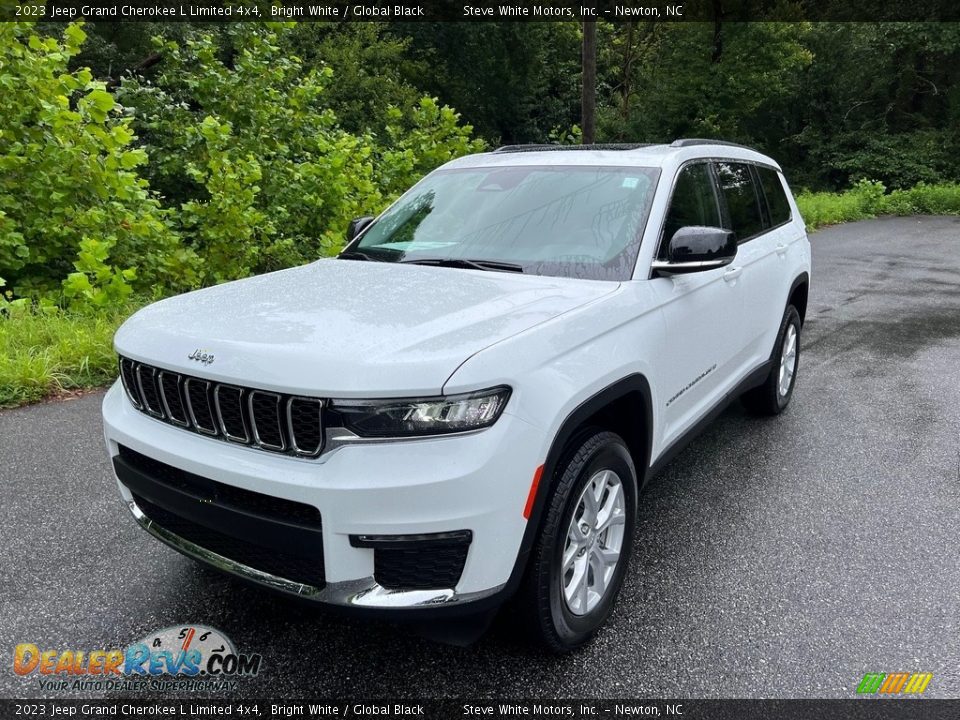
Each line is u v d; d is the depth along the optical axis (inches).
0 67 280.7
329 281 126.0
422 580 89.6
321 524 87.2
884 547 137.9
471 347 91.0
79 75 299.3
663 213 134.2
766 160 207.9
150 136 428.5
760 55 1186.6
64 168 295.0
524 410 91.4
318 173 404.8
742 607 119.0
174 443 99.2
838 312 368.2
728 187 171.8
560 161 153.9
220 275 347.3
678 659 106.5
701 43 1186.0
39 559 131.3
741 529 145.1
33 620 114.6
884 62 1310.3
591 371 103.1
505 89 1369.3
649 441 124.0
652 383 121.6
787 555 135.3
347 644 110.1
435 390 85.8
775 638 111.0
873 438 194.7
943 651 107.9
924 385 243.0
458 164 170.4
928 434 197.3
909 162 1251.8
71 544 136.6
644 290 122.6
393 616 88.4
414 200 162.2
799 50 1198.3
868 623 114.7
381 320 100.4
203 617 116.0
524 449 90.6
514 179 152.6
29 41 296.8
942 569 130.3
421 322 99.2
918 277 481.4
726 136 1234.6
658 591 123.7
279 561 94.1
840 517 150.0
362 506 85.1
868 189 964.0
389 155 469.4
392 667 105.2
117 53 825.5
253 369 90.5
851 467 175.5
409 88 1217.4
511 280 122.6
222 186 345.7
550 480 95.5
